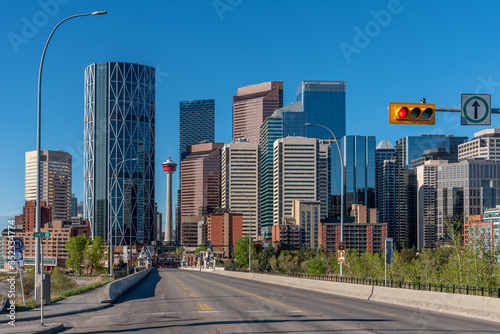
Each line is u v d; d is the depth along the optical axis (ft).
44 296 65.98
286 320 68.03
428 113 65.67
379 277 238.89
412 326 62.39
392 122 65.62
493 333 57.00
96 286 166.40
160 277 277.03
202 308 85.81
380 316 73.46
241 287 160.45
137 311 82.48
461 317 74.90
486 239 142.51
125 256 283.38
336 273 309.42
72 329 62.75
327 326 61.93
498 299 70.69
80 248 522.88
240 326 61.93
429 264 209.05
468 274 141.49
